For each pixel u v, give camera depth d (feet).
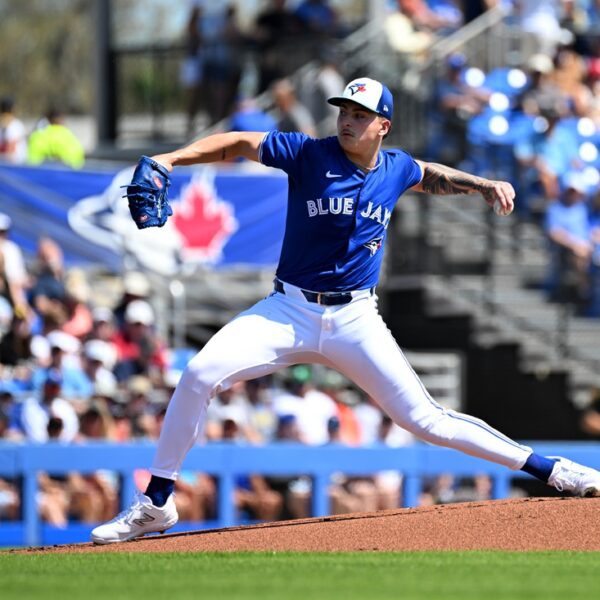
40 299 156.15
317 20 201.46
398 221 183.62
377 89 75.72
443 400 175.63
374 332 78.48
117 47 222.48
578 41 202.90
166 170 76.07
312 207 76.69
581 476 83.71
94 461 132.77
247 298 186.29
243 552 73.72
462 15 204.74
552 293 183.21
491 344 178.70
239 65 205.46
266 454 136.05
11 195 162.30
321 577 64.49
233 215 168.76
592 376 181.16
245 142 77.15
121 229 165.17
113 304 180.34
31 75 445.78
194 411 77.87
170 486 79.77
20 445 131.95
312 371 170.71
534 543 76.43
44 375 146.72
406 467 138.21
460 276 182.19
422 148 188.65
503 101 188.85
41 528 133.59
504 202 79.66
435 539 77.41
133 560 71.41
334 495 142.51
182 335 173.37
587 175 187.21
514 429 178.50
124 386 152.05
